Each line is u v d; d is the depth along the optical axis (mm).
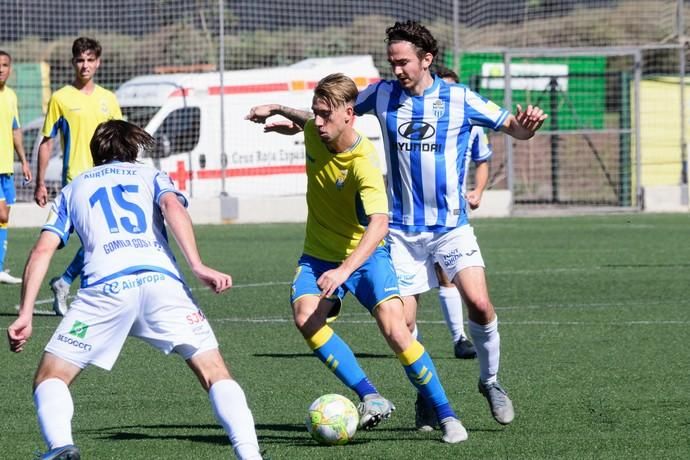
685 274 36750
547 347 23812
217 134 59125
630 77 64250
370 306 15773
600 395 18875
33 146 64812
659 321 27391
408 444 15516
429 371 15617
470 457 14742
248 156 59469
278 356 22922
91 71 28781
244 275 36844
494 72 65125
